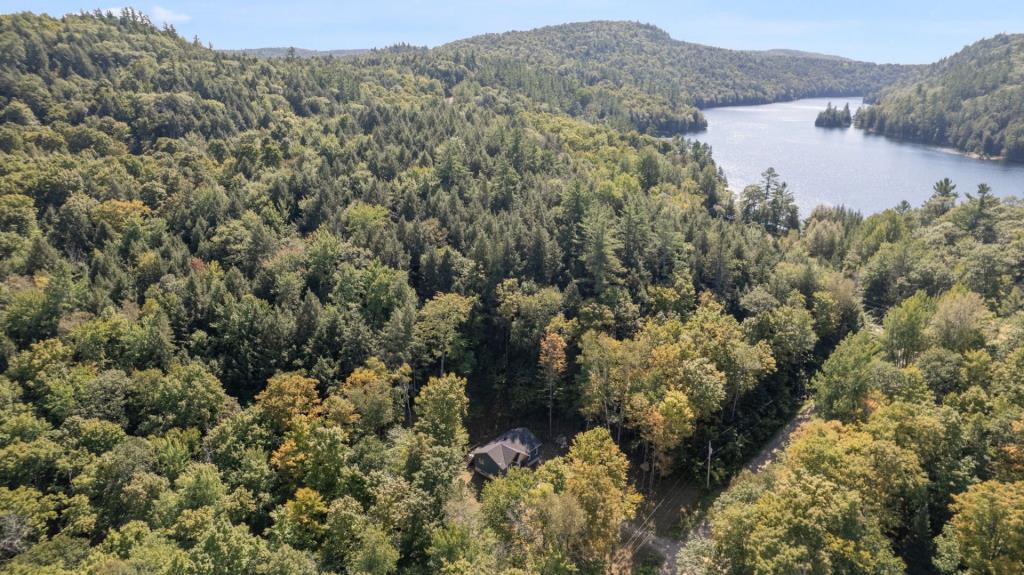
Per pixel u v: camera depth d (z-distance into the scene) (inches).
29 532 2148.1
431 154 6200.8
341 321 3425.2
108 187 5059.1
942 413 2529.5
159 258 3969.0
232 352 3373.5
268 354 3297.2
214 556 1952.5
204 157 6077.8
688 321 3784.5
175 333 3410.4
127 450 2437.3
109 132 6373.0
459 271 4035.4
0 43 6875.0
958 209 6023.6
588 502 2362.2
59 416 2721.5
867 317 4566.9
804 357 3944.4
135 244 4212.6
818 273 4416.8
